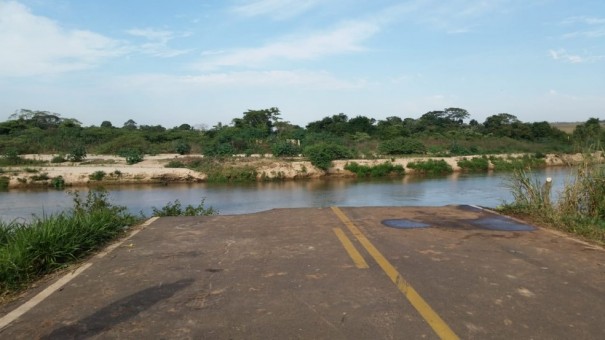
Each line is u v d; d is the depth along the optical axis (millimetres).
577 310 3652
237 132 56156
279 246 5887
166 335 3287
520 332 3254
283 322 3482
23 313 3783
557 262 5020
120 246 6066
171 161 39344
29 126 66125
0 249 5156
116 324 3504
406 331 3285
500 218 7730
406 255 5359
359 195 26562
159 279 4605
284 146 43312
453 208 8898
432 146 54375
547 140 62438
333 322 3463
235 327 3406
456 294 4027
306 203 23422
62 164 38750
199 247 5918
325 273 4691
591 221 6957
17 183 30938
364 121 72375
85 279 4672
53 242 5285
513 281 4379
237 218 8039
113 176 32906
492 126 76188
